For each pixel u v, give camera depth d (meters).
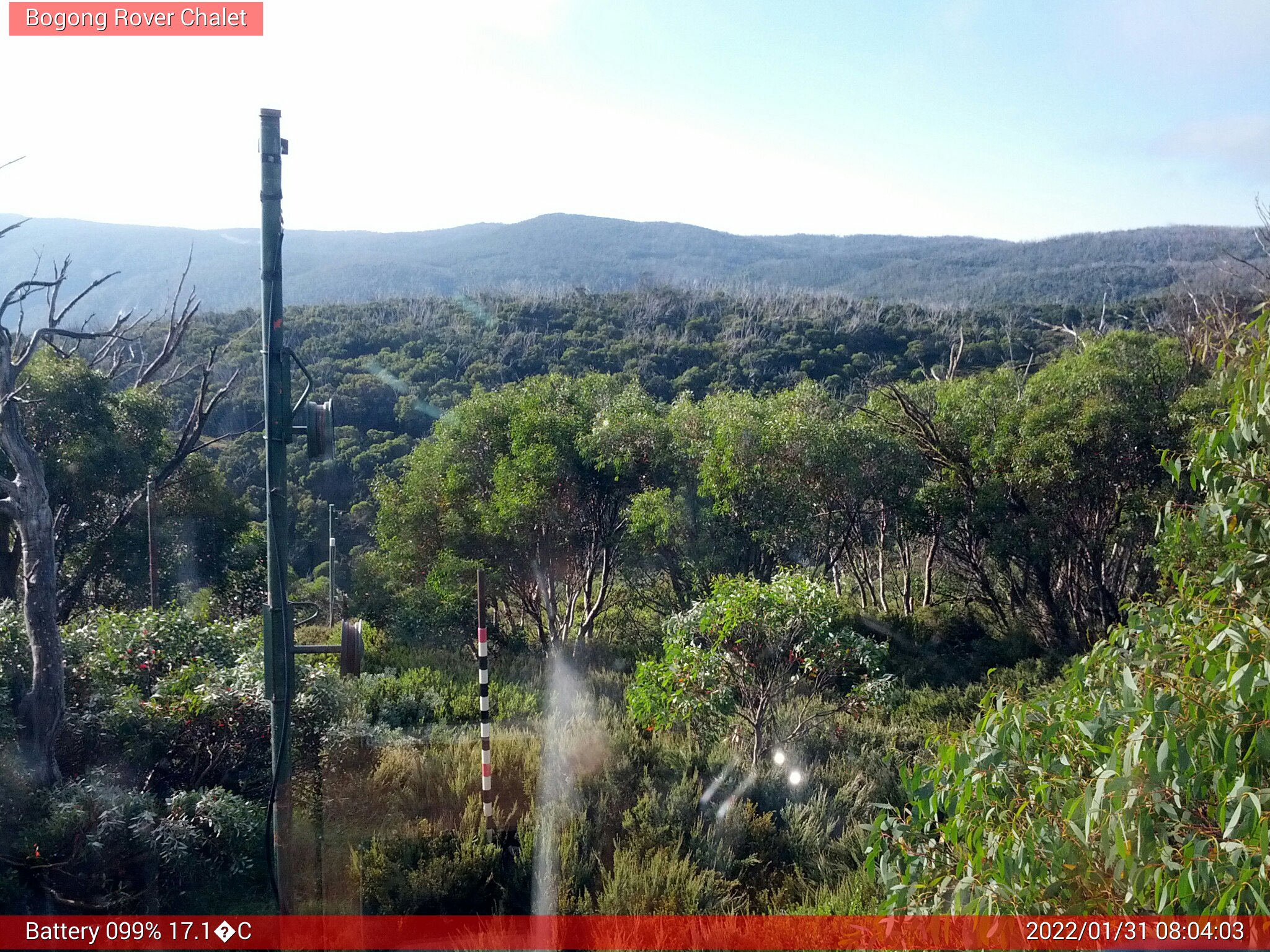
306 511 25.86
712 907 6.09
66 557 15.02
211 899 6.42
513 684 12.40
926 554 18.39
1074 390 13.66
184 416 28.67
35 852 5.97
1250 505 4.48
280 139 5.37
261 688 7.89
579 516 14.98
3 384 7.01
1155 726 3.37
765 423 13.67
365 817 7.44
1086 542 13.66
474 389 16.33
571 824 7.06
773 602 8.54
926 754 8.59
